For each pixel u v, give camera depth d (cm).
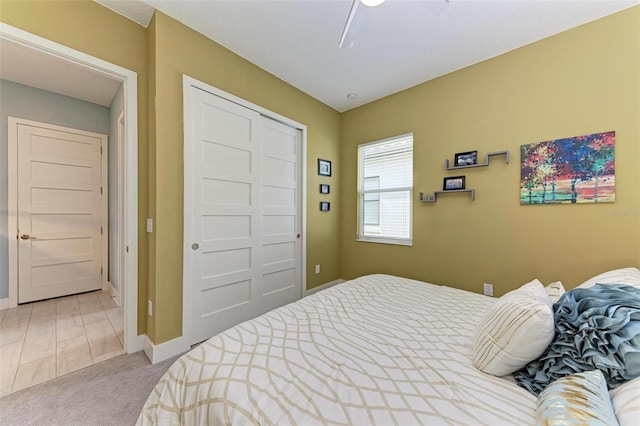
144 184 203
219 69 225
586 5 178
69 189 328
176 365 99
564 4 177
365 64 254
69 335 226
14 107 289
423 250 288
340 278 372
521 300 97
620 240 183
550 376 81
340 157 372
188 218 204
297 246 312
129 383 163
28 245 300
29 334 227
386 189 326
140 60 201
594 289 96
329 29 207
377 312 141
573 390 66
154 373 174
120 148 272
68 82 288
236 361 92
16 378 167
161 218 190
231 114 235
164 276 191
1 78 279
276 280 286
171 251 195
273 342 106
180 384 92
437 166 276
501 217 235
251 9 186
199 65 211
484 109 244
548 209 212
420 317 135
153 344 187
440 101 274
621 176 182
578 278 199
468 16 189
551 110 209
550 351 85
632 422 56
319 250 340
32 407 142
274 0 178
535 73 217
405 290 180
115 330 236
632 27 178
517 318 88
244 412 73
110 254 355
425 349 104
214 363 92
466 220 257
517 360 87
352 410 70
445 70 263
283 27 205
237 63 239
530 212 220
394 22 195
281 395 76
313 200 330
